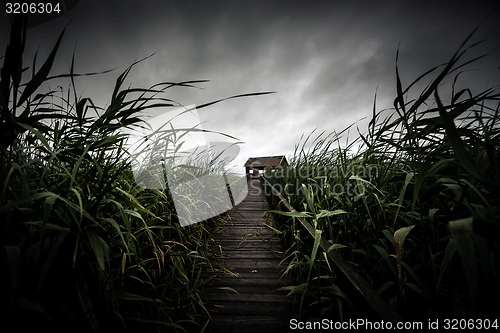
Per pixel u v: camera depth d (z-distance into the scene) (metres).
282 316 1.37
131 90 0.78
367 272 1.05
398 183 1.36
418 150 0.87
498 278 0.62
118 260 1.06
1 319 0.63
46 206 0.59
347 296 0.91
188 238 1.77
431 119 0.79
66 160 0.79
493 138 0.87
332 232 1.36
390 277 0.97
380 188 1.15
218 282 1.77
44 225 0.57
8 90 0.56
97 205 0.77
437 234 0.97
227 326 1.29
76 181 0.81
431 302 0.77
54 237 0.75
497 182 0.50
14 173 0.64
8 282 0.65
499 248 0.61
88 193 0.82
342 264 1.02
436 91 0.54
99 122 0.80
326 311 1.07
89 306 0.74
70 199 0.78
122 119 0.85
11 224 0.70
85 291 0.75
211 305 1.48
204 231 2.30
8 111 0.54
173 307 1.18
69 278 0.75
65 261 0.74
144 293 1.04
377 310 0.70
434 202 1.03
